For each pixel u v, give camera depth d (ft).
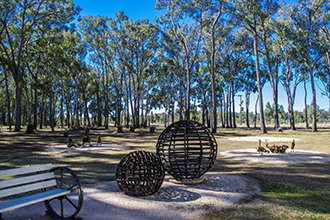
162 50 146.10
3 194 12.07
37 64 124.36
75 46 125.29
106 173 26.11
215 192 18.79
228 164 31.17
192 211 14.82
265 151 38.55
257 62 100.37
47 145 57.16
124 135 93.04
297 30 106.93
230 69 163.32
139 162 17.57
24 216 14.26
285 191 18.86
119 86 180.65
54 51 114.42
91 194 18.33
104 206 15.72
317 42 109.60
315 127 105.81
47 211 14.47
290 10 104.63
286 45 116.98
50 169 14.87
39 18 98.17
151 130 115.14
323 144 54.60
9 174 12.57
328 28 111.34
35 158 36.94
